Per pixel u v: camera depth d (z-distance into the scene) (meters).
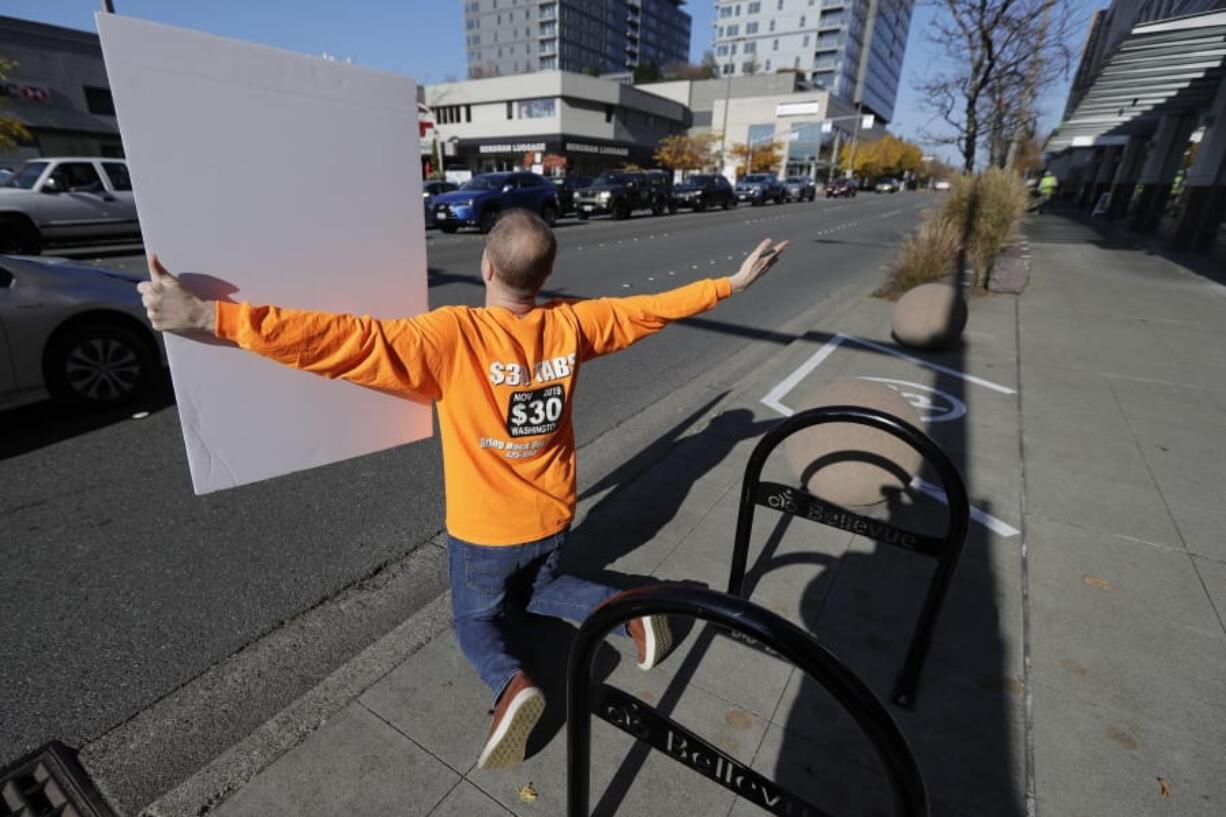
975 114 12.37
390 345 1.66
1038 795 1.90
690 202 30.22
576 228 20.73
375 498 3.64
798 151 69.25
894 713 2.19
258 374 1.88
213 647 2.48
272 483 3.77
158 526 3.28
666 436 4.57
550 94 51.19
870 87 105.38
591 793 1.89
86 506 3.45
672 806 1.86
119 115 1.46
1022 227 21.44
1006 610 2.70
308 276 1.89
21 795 1.88
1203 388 5.52
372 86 1.90
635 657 2.40
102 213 12.50
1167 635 2.57
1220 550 3.14
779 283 11.42
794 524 3.33
